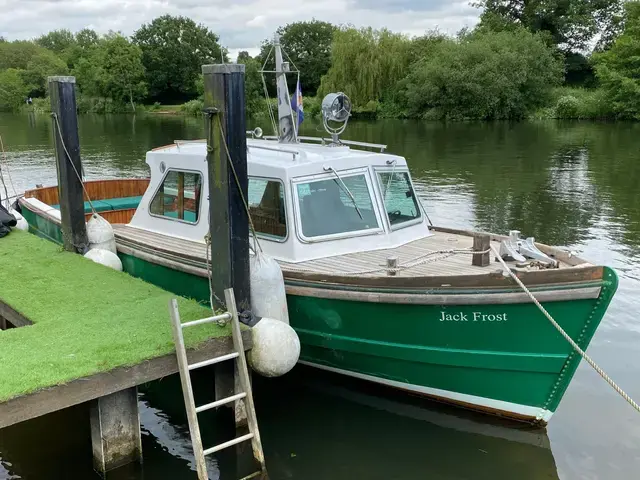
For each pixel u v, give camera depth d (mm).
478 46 51594
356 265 6848
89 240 8750
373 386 7070
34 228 11203
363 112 54688
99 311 6473
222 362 6270
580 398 7066
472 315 5867
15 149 31797
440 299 5859
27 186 21281
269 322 6117
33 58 84625
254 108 51375
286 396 7098
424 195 19781
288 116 8914
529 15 65938
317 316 6719
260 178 7344
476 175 23641
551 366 5848
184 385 5375
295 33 77750
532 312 5648
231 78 5934
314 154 7793
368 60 53750
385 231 7562
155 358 5371
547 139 36406
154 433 6344
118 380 5199
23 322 6469
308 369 7414
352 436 6340
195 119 59688
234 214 6203
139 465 5781
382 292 6133
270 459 5961
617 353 8195
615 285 5273
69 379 4938
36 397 4793
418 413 6781
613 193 19891
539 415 6156
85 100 73250
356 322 6488
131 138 39031
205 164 7938
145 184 12758
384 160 7883
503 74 50562
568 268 5434
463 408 6578
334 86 54219
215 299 6570
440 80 51281
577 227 15516
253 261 6504
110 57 73062
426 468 5836
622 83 47125
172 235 8617
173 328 5398
